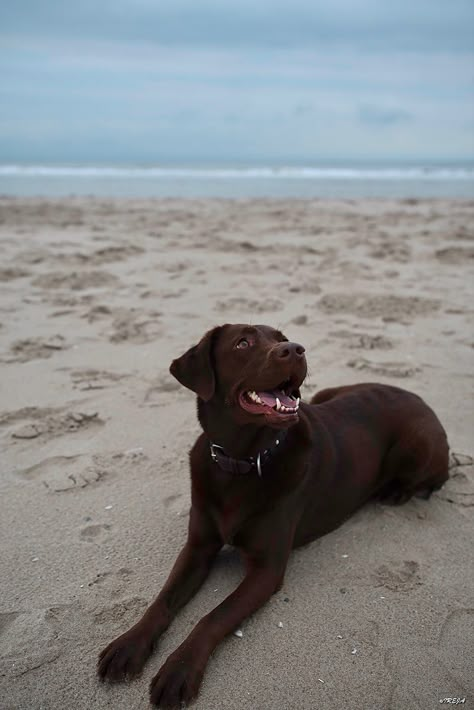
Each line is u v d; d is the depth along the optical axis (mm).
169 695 989
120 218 6098
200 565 1258
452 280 3586
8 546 1346
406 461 1512
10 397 2045
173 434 1831
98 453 1718
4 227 5328
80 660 1066
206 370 1256
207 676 1048
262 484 1233
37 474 1622
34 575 1262
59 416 1902
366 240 4816
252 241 4777
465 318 2896
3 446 1747
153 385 2152
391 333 2686
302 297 3197
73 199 8445
